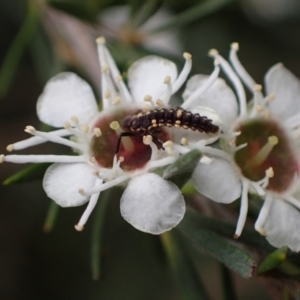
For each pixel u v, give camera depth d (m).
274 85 0.12
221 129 0.11
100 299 0.17
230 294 0.11
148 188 0.11
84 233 0.17
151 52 0.13
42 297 0.18
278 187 0.11
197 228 0.11
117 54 0.13
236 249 0.11
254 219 0.11
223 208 0.11
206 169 0.11
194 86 0.11
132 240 0.17
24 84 0.17
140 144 0.11
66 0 0.13
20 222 0.18
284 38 0.15
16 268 0.18
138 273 0.17
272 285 0.11
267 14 0.15
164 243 0.12
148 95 0.11
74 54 0.13
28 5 0.13
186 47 0.15
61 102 0.11
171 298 0.17
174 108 0.11
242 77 0.11
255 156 0.11
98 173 0.11
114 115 0.11
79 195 0.11
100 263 0.12
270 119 0.11
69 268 0.17
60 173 0.11
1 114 0.17
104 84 0.11
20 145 0.11
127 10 0.14
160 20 0.15
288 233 0.11
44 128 0.12
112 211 0.17
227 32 0.15
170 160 0.11
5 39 0.15
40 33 0.14
